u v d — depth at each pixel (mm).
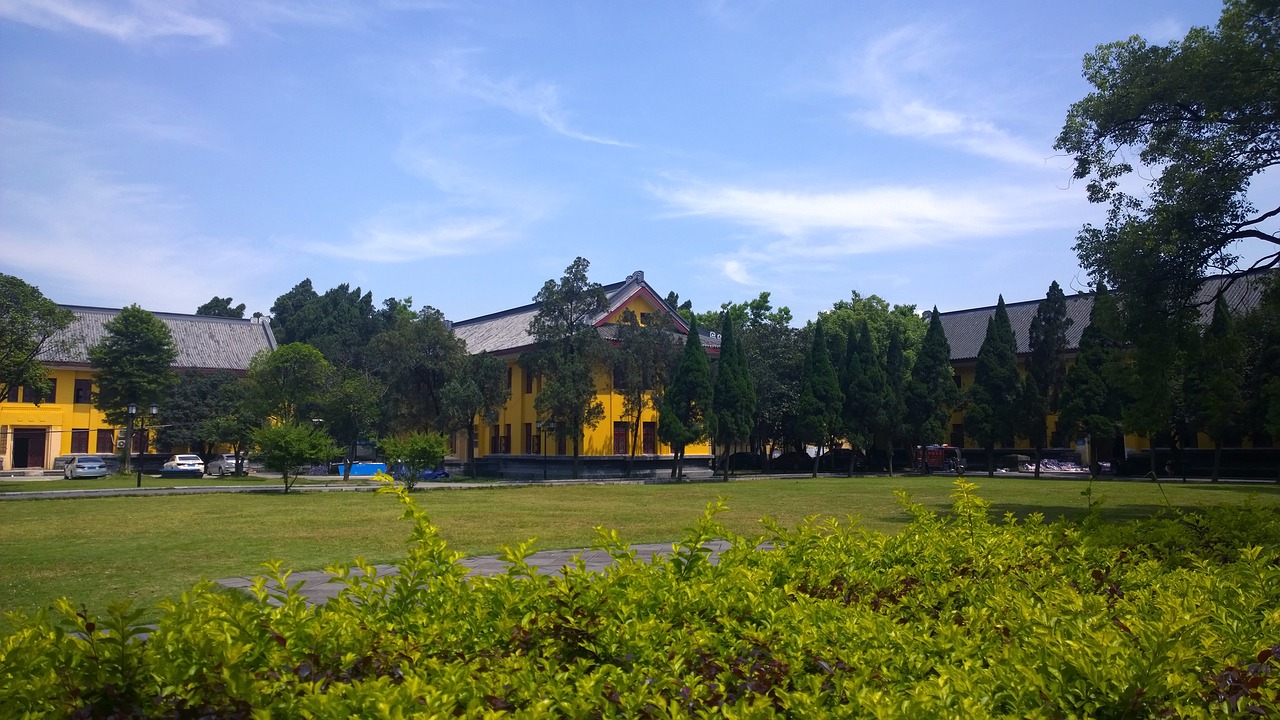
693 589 3484
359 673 2701
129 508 18266
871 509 17594
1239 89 12617
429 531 3719
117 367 35062
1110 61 14594
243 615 2838
